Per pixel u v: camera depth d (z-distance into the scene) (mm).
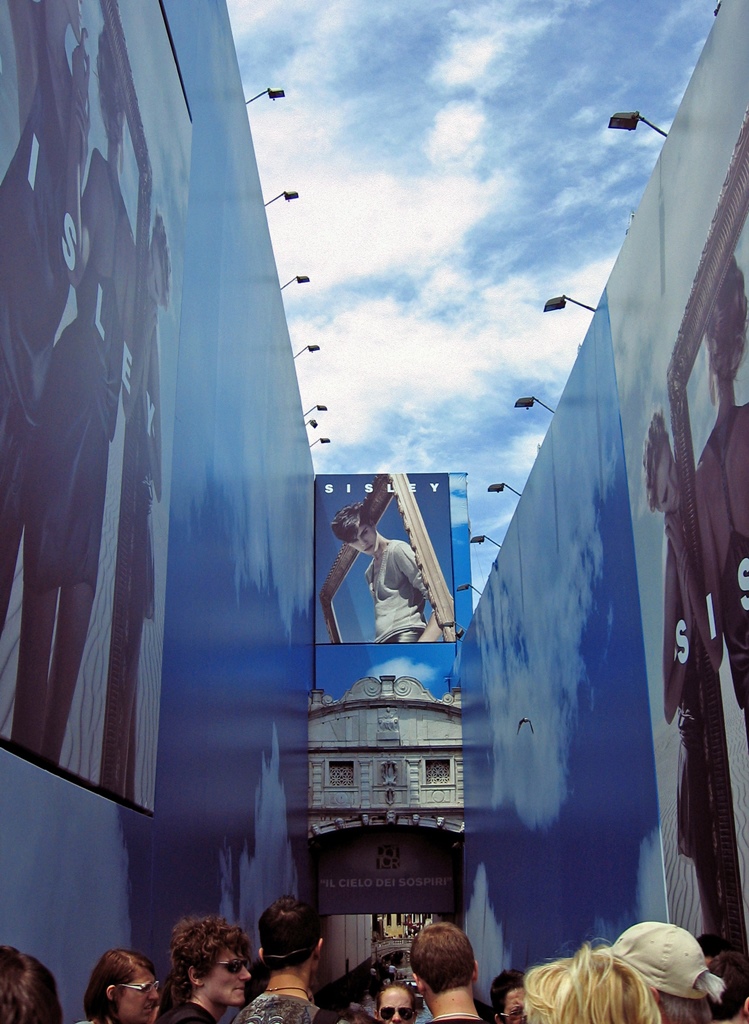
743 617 11445
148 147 13172
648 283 15172
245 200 22969
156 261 13531
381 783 34406
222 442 19016
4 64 7984
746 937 11336
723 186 12062
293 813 29547
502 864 27406
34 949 8273
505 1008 6922
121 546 11430
